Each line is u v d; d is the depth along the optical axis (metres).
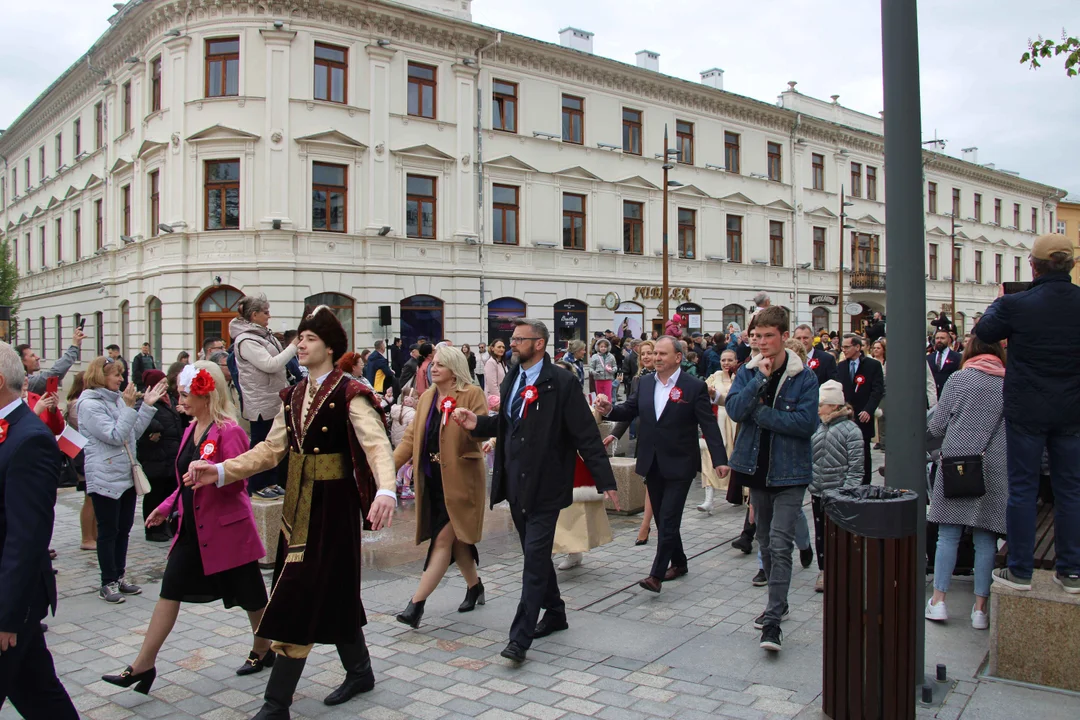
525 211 27.27
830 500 4.02
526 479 5.15
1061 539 4.62
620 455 13.34
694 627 5.61
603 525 7.18
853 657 3.92
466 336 25.58
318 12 22.75
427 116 25.00
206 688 4.71
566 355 15.62
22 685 3.50
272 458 4.52
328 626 4.14
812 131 37.72
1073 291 4.63
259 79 22.34
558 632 5.53
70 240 32.75
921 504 4.36
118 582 6.63
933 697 4.32
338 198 23.41
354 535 4.30
